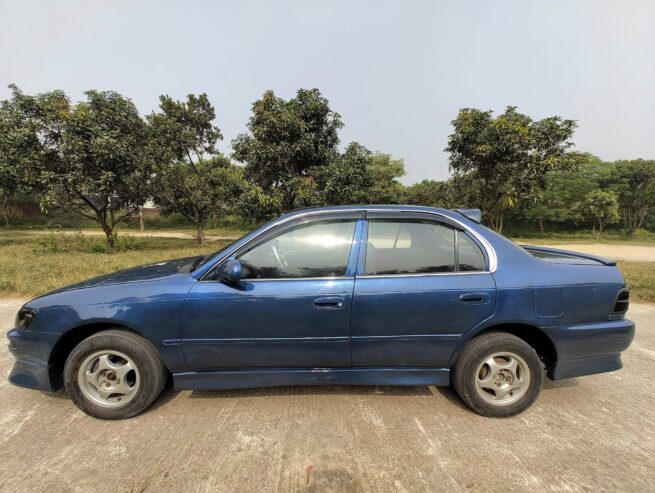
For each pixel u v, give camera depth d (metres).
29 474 2.06
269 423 2.54
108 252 11.71
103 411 2.56
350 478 2.04
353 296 2.53
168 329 2.53
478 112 10.77
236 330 2.54
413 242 2.68
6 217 30.09
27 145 10.08
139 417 2.60
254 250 2.65
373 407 2.74
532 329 2.67
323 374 2.65
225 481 2.02
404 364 2.66
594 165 34.25
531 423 2.57
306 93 11.16
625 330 2.66
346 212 2.75
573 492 1.94
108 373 2.58
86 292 2.61
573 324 2.60
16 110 10.32
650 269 8.75
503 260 2.65
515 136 10.18
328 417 2.61
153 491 1.95
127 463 2.15
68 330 2.54
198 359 2.59
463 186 12.37
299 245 2.66
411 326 2.56
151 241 18.48
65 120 10.01
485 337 2.60
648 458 2.21
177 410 2.69
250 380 2.64
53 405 2.77
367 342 2.58
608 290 2.64
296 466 2.13
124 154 10.48
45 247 11.59
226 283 2.56
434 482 2.02
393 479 2.04
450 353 2.62
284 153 10.79
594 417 2.65
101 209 12.34
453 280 2.58
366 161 11.81
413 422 2.56
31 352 2.58
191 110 15.27
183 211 17.41
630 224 33.84
